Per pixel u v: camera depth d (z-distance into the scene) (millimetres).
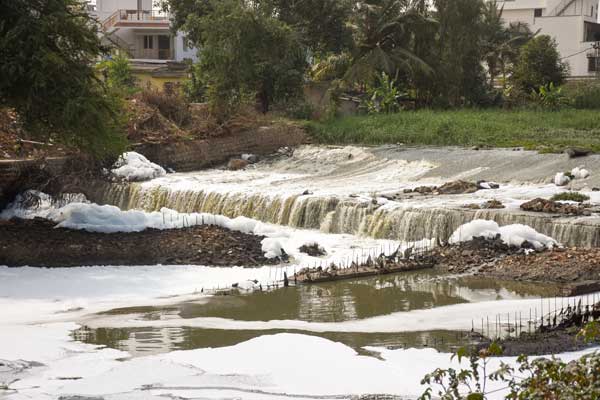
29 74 25156
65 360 15242
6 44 25172
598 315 17688
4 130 36531
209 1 54031
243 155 45062
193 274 23844
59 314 19297
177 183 37562
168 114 45969
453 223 27453
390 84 57125
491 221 26156
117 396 13031
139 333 17484
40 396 13078
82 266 24594
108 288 22016
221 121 46750
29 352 15742
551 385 9023
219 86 48688
